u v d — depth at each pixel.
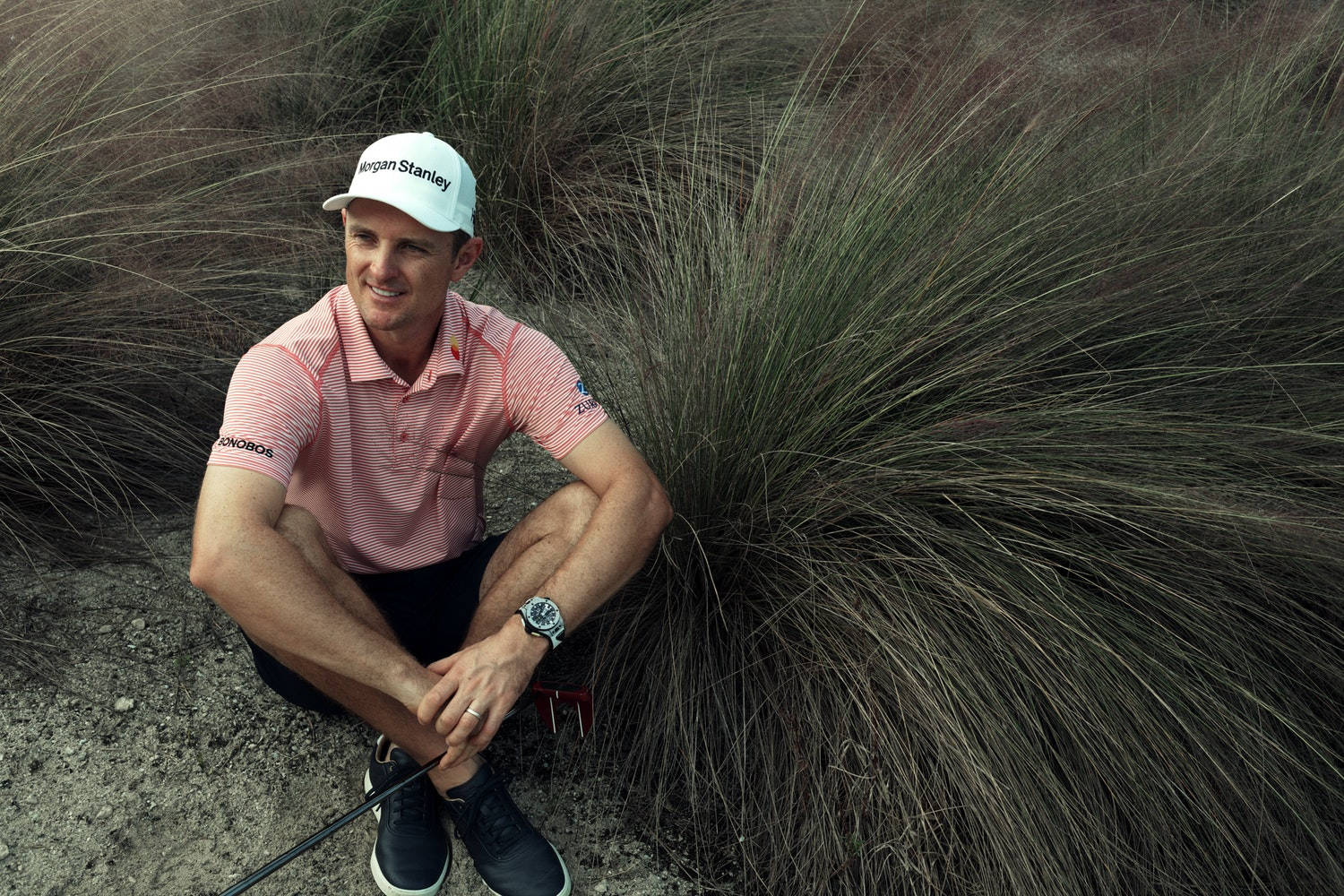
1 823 2.11
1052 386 2.72
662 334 2.88
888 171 3.08
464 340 2.01
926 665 2.22
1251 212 3.18
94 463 2.77
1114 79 3.81
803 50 4.71
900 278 2.72
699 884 2.20
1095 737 2.18
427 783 2.15
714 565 2.54
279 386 1.88
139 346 2.86
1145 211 3.04
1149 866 2.16
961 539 2.35
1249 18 4.43
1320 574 2.41
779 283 2.74
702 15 4.66
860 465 2.46
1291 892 2.20
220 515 1.79
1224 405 2.74
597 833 2.27
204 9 3.94
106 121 3.17
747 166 4.05
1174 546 2.39
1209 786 2.21
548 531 2.11
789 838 2.22
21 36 3.37
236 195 3.33
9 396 2.71
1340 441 2.55
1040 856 2.07
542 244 3.82
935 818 2.16
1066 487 2.39
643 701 2.46
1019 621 2.21
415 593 2.22
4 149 2.91
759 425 2.53
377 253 1.82
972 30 4.21
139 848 2.11
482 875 2.09
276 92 3.95
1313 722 2.32
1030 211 2.94
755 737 2.35
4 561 2.60
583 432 2.07
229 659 2.51
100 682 2.40
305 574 1.81
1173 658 2.28
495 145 3.89
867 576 2.36
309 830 2.20
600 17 4.28
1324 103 3.89
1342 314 2.96
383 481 2.07
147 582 2.64
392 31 4.55
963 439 2.48
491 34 4.03
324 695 2.16
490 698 1.86
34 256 2.78
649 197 3.63
